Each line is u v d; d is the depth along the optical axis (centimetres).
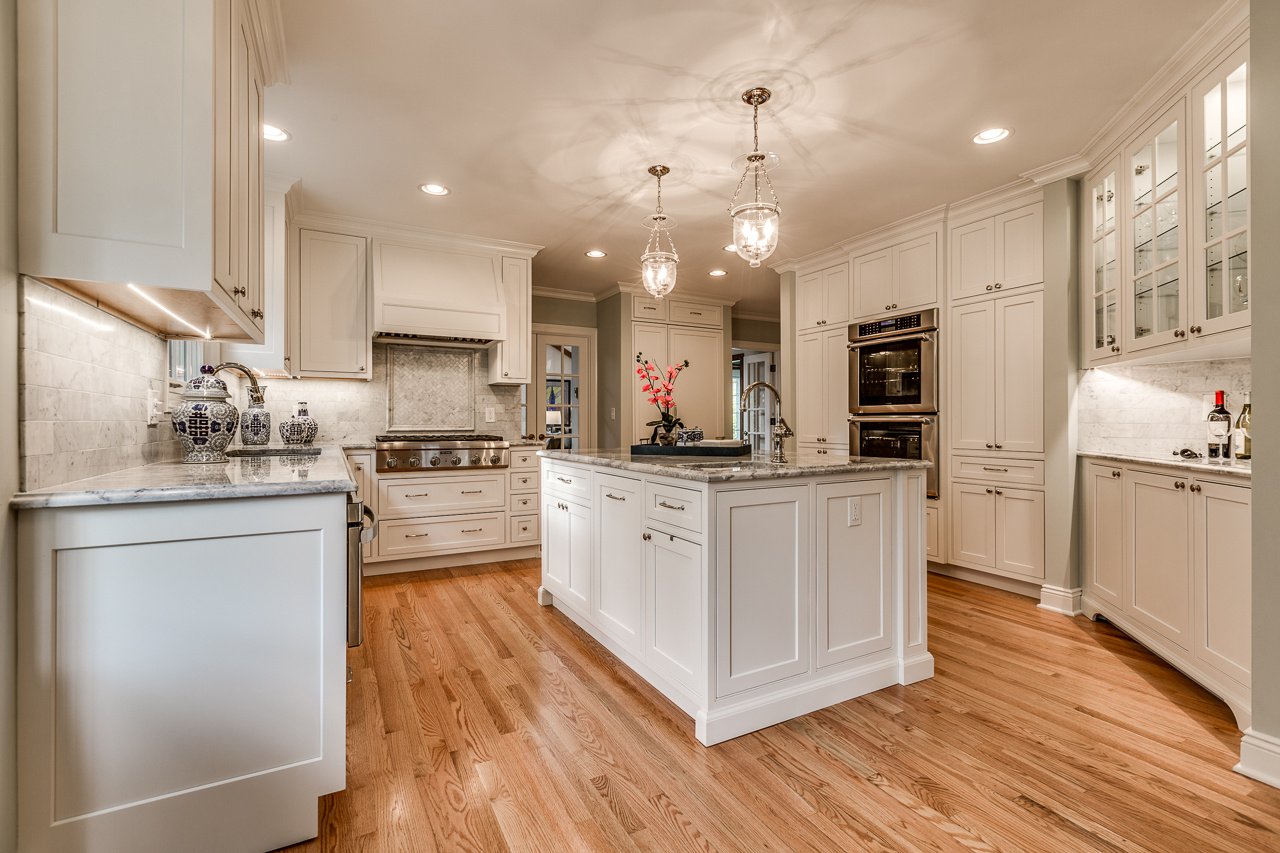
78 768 127
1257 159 173
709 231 438
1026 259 347
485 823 156
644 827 154
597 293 645
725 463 236
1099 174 308
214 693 139
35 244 123
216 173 142
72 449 149
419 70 239
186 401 218
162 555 134
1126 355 283
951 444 388
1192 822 155
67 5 127
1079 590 325
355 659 265
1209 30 213
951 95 258
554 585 326
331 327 407
